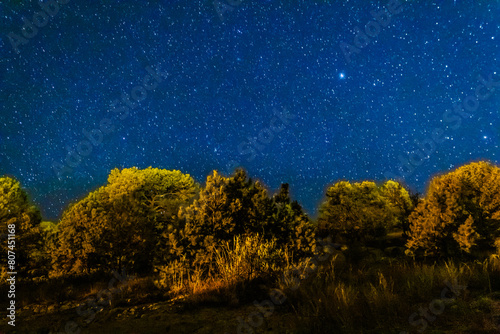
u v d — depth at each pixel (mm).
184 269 6590
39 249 12445
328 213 26891
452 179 14164
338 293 4242
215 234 7422
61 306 6023
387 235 27484
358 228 25094
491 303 3662
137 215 11773
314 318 3719
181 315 4695
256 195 8047
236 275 6020
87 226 10922
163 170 17984
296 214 8438
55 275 10492
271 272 6207
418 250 13062
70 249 10906
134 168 17562
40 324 4785
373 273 6246
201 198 7984
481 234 12492
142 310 5117
